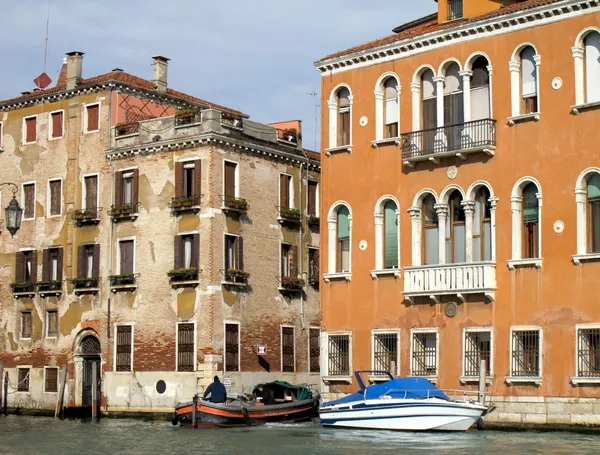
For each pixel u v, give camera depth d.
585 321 27.77
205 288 38.56
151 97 43.78
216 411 33.03
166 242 39.78
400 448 24.73
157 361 39.47
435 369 30.75
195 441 28.28
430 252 31.38
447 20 32.56
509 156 29.56
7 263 44.75
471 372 29.92
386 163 32.34
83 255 42.19
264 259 41.03
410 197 31.66
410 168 31.75
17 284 43.94
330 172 33.78
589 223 28.11
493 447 24.47
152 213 40.31
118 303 40.91
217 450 25.69
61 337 42.59
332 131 33.84
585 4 28.12
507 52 29.78
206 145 39.09
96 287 41.50
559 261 28.39
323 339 33.38
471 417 27.86
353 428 30.28
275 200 41.91
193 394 38.31
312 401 35.94
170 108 44.72
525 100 29.64
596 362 27.61
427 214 31.55
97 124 42.47
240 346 39.47
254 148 40.78
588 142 28.08
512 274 29.27
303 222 43.22
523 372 28.88
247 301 39.97
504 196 29.58
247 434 30.19
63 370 41.44
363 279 32.62
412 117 31.81
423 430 28.69
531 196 29.30
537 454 22.75
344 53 33.53
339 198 33.44
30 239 44.06
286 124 45.00
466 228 30.27
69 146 43.16
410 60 31.98
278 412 34.59
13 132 45.19
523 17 29.30
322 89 34.19
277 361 41.12
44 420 39.31
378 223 32.41
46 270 43.28
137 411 39.78
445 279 30.33
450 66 31.22
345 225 33.47
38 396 43.00
